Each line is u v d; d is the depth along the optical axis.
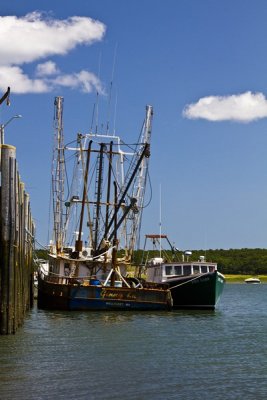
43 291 50.91
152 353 29.16
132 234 54.25
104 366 25.39
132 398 20.44
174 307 54.56
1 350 28.36
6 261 30.19
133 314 47.00
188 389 21.72
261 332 39.62
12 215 30.05
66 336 34.12
